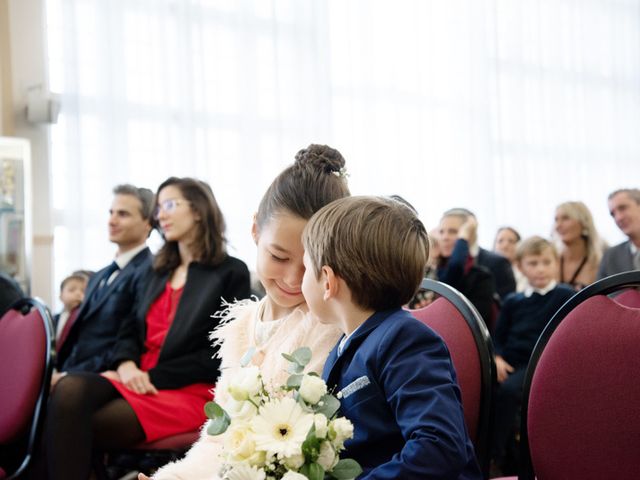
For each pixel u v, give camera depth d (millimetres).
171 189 2723
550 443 1319
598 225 6895
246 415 1033
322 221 1183
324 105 5566
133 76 4902
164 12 4988
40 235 4641
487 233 6215
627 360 1251
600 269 3920
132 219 3158
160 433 2445
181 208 2689
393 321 1146
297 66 5461
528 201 6504
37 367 2203
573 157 6793
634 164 7160
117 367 2643
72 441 2266
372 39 5816
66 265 4652
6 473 2217
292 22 5461
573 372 1310
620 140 7086
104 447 2395
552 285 3420
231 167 5195
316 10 5555
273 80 5371
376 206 1178
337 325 1292
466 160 6184
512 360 3381
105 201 4758
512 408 3162
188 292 2646
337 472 1000
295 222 1320
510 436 3178
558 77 6734
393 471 1000
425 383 1065
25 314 2459
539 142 6598
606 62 7070
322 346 1357
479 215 6223
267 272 1365
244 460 973
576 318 1336
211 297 2615
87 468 2287
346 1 5719
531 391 1363
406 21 5961
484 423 1442
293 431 985
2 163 4066
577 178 6805
